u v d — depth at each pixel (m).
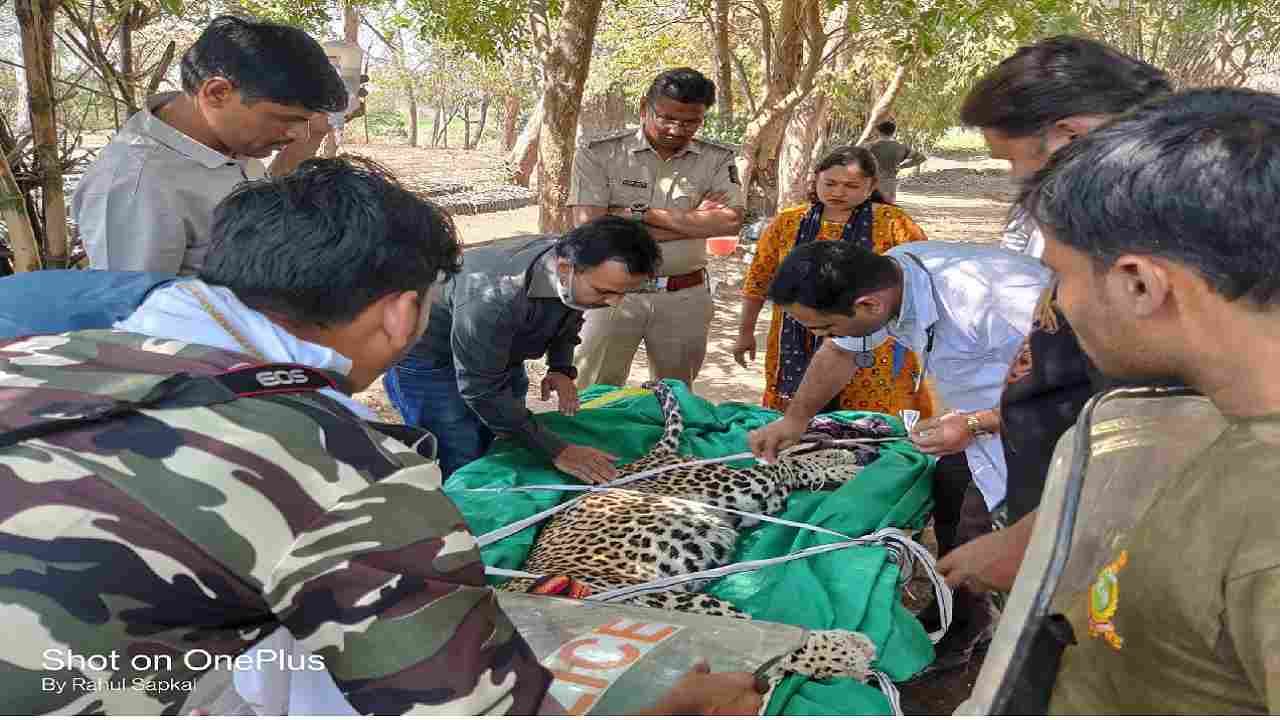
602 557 3.12
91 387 1.22
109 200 2.80
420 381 3.83
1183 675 1.06
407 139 40.47
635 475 3.63
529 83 22.88
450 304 3.61
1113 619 1.09
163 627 1.15
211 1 6.49
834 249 2.92
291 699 1.41
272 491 1.16
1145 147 0.98
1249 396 1.00
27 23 3.18
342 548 1.18
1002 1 6.67
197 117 2.87
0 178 3.20
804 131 14.03
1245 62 10.93
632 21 15.62
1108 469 1.16
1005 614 1.15
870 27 9.00
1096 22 10.50
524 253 3.35
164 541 1.12
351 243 1.37
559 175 6.80
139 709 1.17
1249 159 0.93
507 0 8.01
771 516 3.60
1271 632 0.91
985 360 2.92
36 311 1.76
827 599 2.94
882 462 3.74
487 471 3.68
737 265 10.87
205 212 2.92
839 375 3.36
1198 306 0.98
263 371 1.27
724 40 13.39
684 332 4.98
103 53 3.46
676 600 2.88
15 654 1.09
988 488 3.01
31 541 1.10
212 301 1.39
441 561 1.24
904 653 2.84
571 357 4.11
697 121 4.68
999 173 26.95
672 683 2.00
